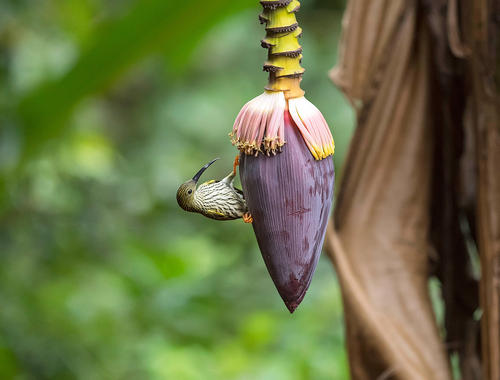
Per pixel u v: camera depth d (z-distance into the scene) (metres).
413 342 2.84
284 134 2.20
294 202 2.21
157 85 10.04
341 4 9.98
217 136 9.69
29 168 6.10
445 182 2.92
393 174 2.89
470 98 2.77
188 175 9.22
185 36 3.83
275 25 2.19
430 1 2.81
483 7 2.68
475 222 2.92
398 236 2.89
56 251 6.60
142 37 3.77
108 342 6.16
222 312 7.09
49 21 6.83
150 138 9.70
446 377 2.81
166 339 6.45
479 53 2.69
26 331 5.93
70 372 5.90
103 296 6.55
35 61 6.59
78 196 7.05
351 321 2.86
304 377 5.85
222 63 9.95
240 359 6.09
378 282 2.88
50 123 4.07
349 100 2.88
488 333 2.75
